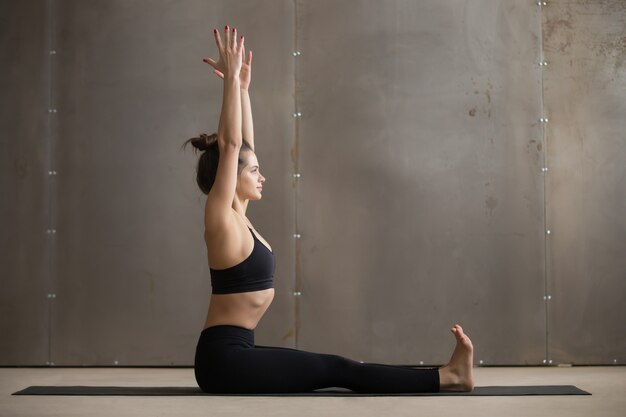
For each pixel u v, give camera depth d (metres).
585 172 5.30
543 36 5.34
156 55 5.37
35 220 5.33
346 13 5.35
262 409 3.05
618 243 5.28
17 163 5.36
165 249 5.30
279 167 5.30
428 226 5.27
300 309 5.24
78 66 5.38
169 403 3.26
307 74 5.33
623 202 5.29
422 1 5.35
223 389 3.38
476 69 5.32
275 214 5.27
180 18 5.38
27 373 4.93
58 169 5.35
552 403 3.27
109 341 5.27
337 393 3.40
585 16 5.35
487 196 5.29
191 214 5.31
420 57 5.33
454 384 3.44
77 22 5.39
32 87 5.38
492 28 5.35
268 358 3.36
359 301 5.24
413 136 5.30
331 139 5.30
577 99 5.33
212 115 5.35
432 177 5.29
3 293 5.31
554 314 5.25
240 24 5.36
